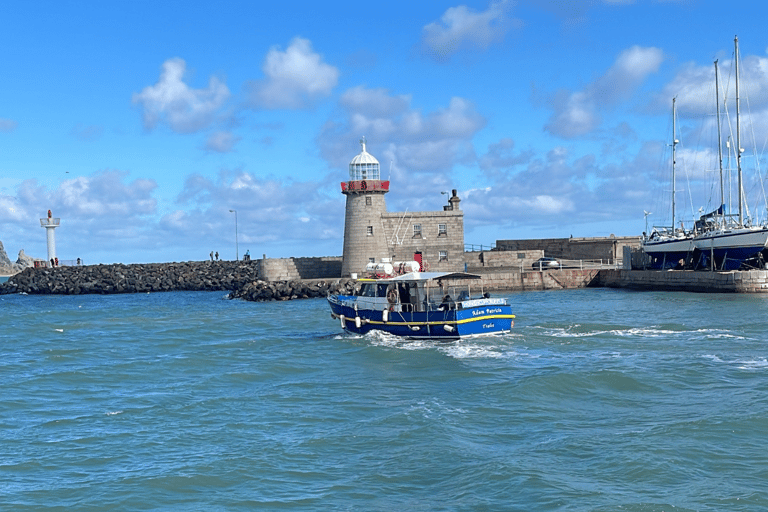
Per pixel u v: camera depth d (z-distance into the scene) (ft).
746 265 198.80
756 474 57.21
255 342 134.41
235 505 55.42
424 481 58.90
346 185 242.17
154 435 73.46
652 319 148.77
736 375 90.84
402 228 246.88
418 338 126.21
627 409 77.51
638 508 51.88
